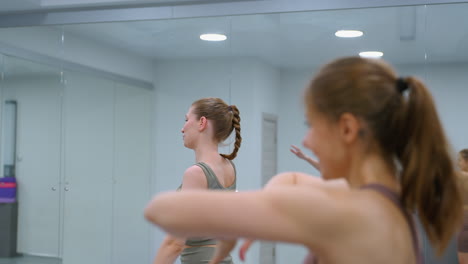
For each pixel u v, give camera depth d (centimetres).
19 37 424
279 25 358
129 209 398
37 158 421
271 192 61
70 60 412
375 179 68
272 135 352
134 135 394
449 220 70
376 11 342
